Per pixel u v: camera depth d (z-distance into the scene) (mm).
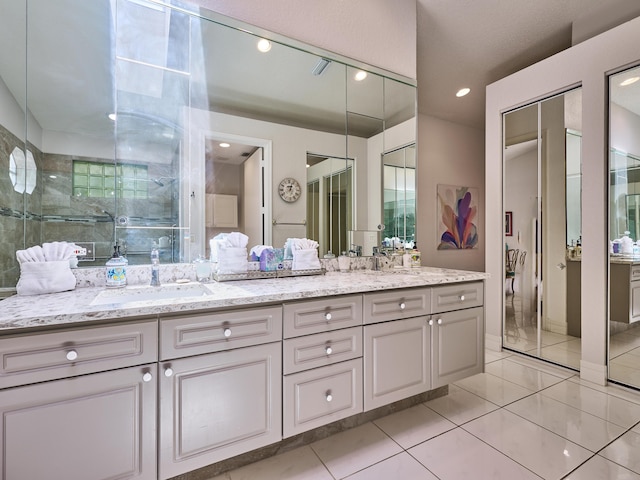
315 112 2117
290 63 2006
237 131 1873
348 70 2223
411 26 2459
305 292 1374
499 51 2959
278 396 1331
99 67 1553
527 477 1323
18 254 1281
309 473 1367
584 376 2293
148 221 1658
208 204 1796
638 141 2066
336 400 1480
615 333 2195
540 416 1808
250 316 1266
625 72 2127
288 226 2037
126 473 1049
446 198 4457
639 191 2080
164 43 1678
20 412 912
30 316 911
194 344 1157
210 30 1771
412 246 2572
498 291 2922
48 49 1461
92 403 1001
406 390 1707
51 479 947
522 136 2785
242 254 1761
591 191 2248
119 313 1010
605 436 1604
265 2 1892
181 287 1521
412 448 1533
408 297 1718
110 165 1577
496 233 2941
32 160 1421
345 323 1507
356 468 1395
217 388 1200
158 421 1098
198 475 1329
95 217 1547
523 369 2506
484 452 1492
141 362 1070
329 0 2107
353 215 2297
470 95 3797
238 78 1861
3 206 1359
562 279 2637
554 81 2484
